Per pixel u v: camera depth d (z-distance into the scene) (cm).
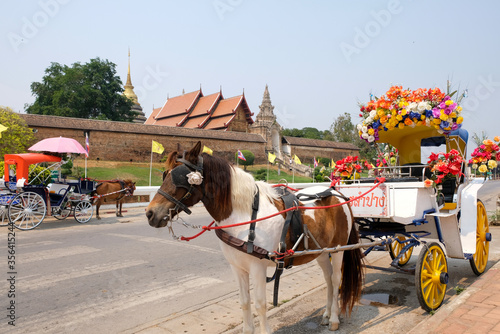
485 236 638
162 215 334
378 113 572
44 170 1391
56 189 1345
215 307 518
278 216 375
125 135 4141
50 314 486
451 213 532
